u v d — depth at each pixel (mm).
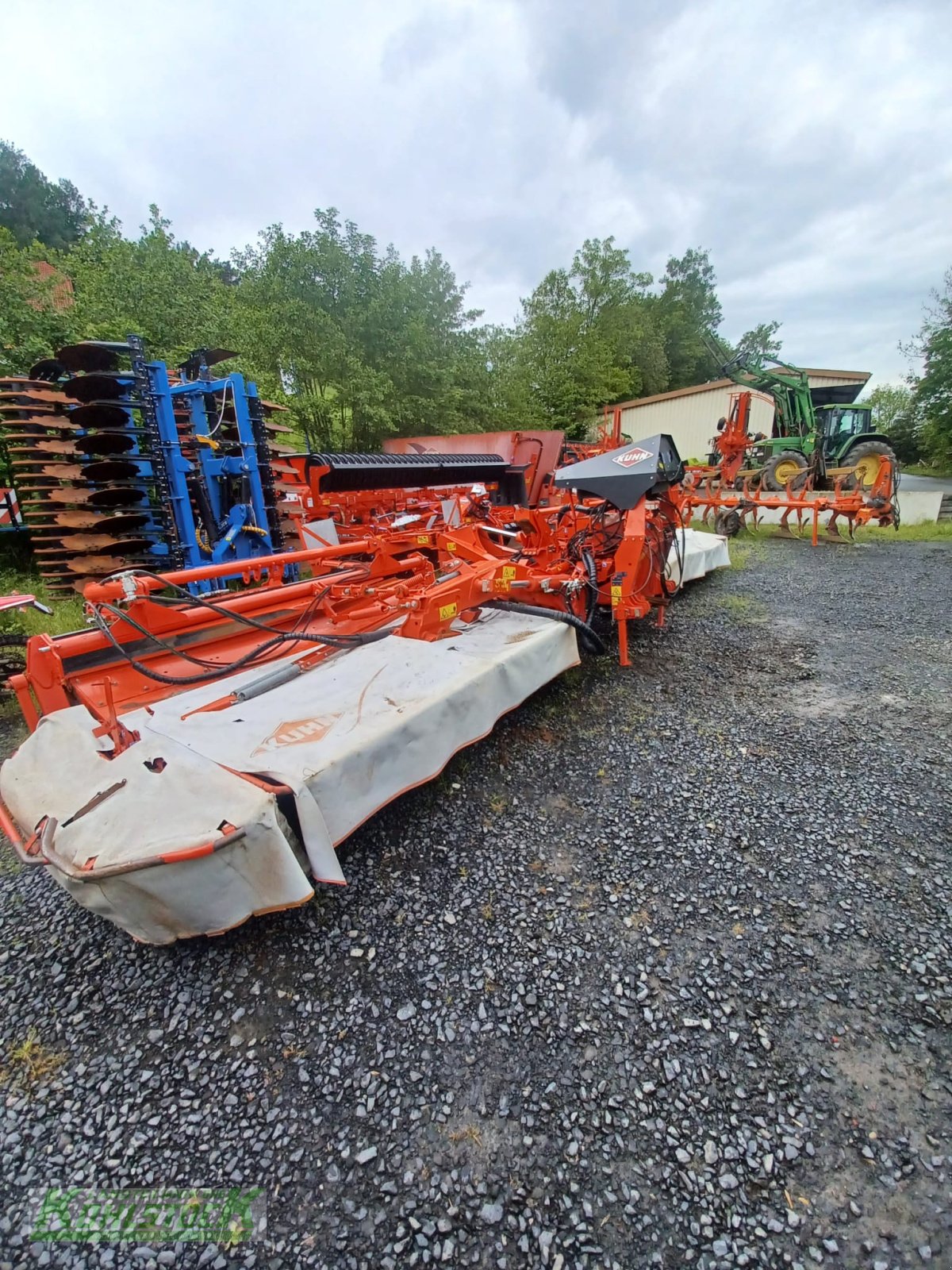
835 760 3359
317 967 2133
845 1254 1365
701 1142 1589
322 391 14195
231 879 1872
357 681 2785
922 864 2555
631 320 33750
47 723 2539
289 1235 1433
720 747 3527
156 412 5914
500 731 3707
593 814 2936
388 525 5648
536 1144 1600
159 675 2711
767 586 7605
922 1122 1619
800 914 2316
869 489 11695
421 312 14828
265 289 13453
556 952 2176
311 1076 1785
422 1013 1963
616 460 4293
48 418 6762
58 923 2365
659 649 5184
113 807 2031
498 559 4219
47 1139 1650
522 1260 1373
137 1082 1785
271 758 2139
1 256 9039
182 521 6117
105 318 10188
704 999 1986
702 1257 1368
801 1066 1771
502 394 18516
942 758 3357
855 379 24031
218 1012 1983
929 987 2006
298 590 3609
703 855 2639
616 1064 1791
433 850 2689
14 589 7379
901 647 5195
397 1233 1429
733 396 14008
